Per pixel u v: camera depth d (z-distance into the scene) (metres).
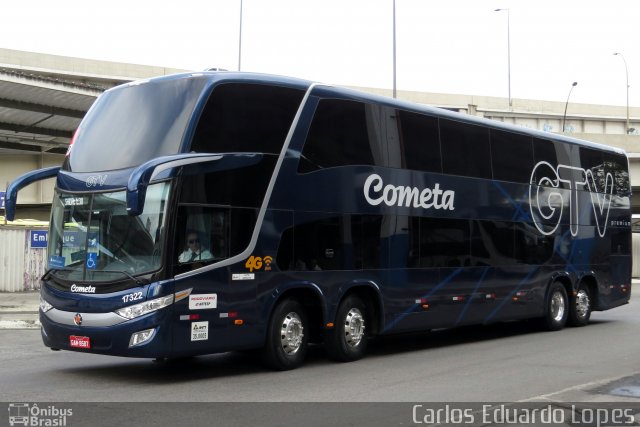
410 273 12.98
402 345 14.53
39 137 33.66
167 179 9.64
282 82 11.15
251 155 10.57
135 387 9.52
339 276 11.70
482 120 15.07
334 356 11.80
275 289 10.75
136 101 10.56
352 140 12.11
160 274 9.45
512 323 18.83
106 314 9.56
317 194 11.44
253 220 10.52
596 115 68.31
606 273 19.08
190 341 9.67
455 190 14.12
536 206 16.48
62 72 47.09
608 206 19.31
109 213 9.99
